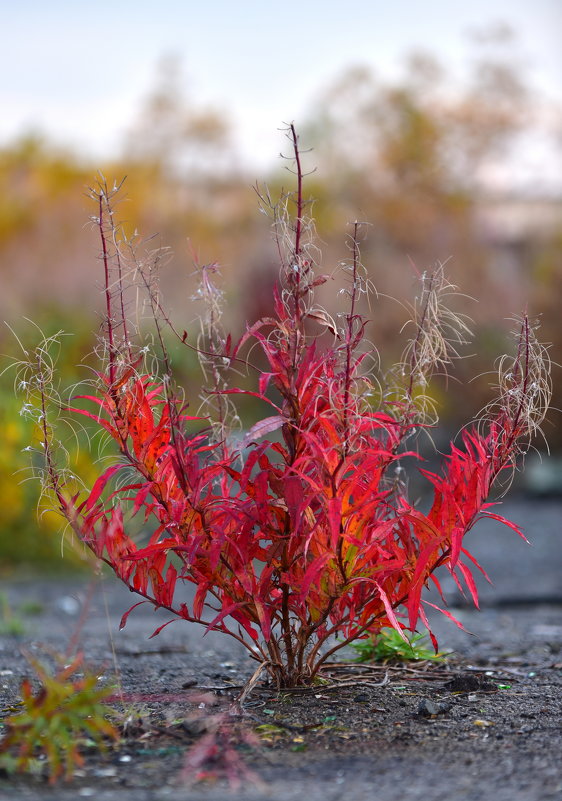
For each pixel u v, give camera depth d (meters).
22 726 2.71
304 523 3.06
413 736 2.92
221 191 25.17
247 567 3.15
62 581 7.70
